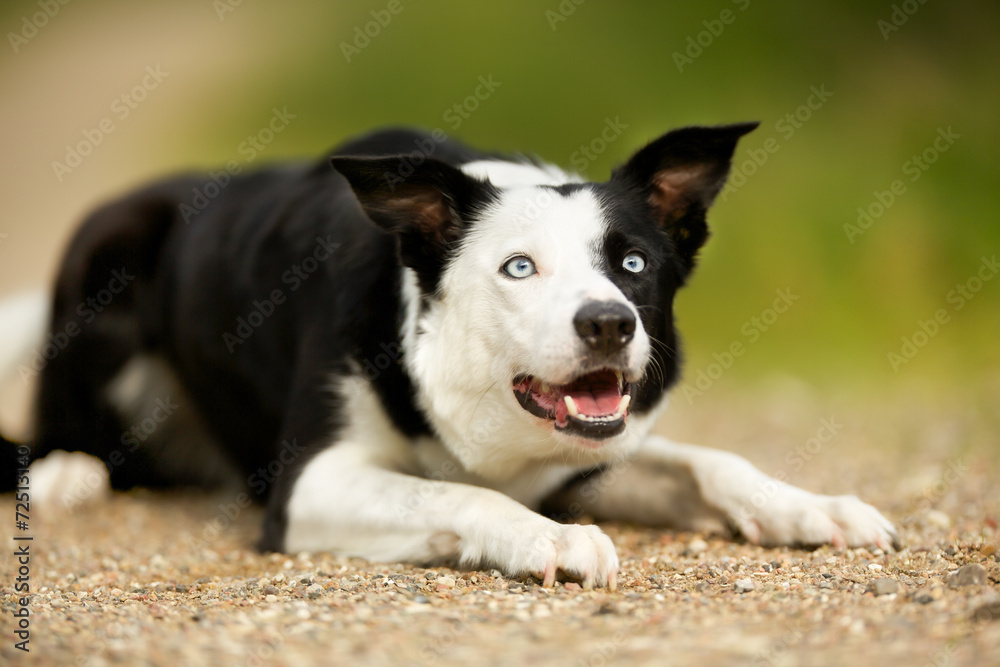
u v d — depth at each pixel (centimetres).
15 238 1959
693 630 391
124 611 435
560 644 377
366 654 368
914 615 398
